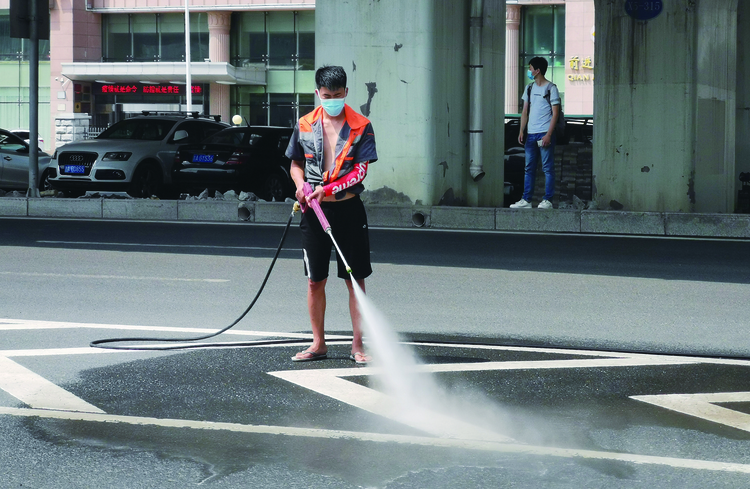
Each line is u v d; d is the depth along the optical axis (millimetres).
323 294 6594
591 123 20766
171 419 5121
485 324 7977
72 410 5305
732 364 6516
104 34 56125
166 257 12117
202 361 6539
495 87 18234
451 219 16156
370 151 6469
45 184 22484
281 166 20422
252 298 9156
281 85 54500
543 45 50062
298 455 4523
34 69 19188
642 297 9336
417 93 16844
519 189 20203
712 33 17141
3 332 7488
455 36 17250
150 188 20781
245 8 53156
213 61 54094
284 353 6816
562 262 11766
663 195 17000
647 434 4891
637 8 16875
